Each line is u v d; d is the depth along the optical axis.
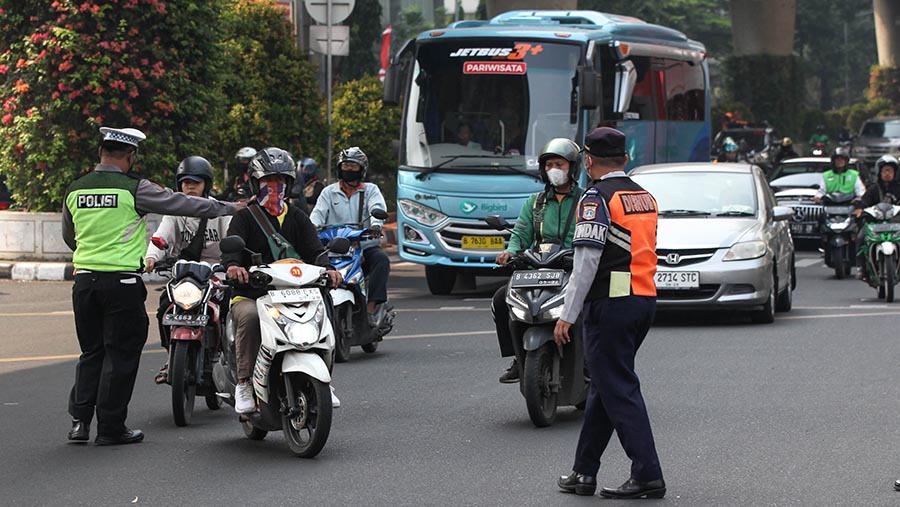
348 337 16.78
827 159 37.44
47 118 27.77
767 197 22.08
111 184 11.83
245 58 32.81
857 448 11.48
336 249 11.78
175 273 12.78
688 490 10.02
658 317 21.70
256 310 11.46
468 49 25.27
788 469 10.70
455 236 24.59
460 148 24.86
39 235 27.73
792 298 23.95
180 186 13.05
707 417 12.93
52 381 15.53
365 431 12.46
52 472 10.81
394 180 40.94
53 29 26.98
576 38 25.03
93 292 11.76
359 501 9.76
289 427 11.41
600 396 9.84
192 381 12.95
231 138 32.62
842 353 17.14
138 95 27.77
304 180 22.66
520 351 12.59
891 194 24.75
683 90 31.92
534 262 12.66
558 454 11.38
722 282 19.97
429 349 17.94
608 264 9.67
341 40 31.62
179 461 11.23
